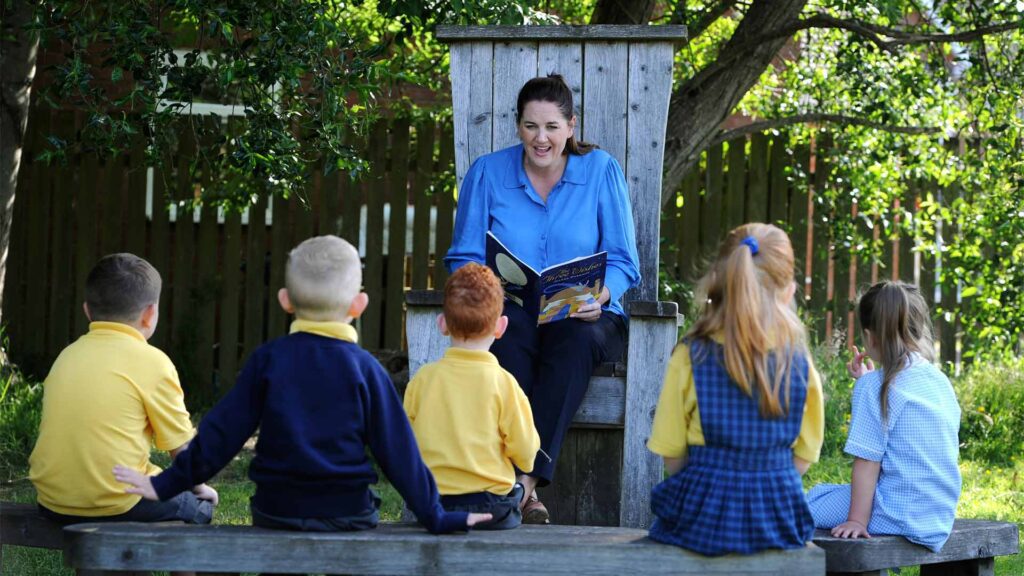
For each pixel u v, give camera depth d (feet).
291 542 9.11
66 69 16.11
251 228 28.04
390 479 9.43
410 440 9.43
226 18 15.74
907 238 27.73
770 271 9.30
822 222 27.32
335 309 9.47
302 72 16.37
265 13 16.25
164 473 9.21
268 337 28.25
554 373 11.96
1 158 22.88
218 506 17.31
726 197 27.78
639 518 12.47
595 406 12.73
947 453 11.12
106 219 28.19
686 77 28.14
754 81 23.53
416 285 27.86
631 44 14.82
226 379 28.12
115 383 10.37
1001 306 23.63
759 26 22.88
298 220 28.07
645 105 14.76
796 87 27.66
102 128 16.43
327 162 17.46
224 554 9.13
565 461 13.42
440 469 10.12
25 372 28.12
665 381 9.56
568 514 13.39
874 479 11.09
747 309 9.08
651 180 14.69
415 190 27.78
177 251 28.07
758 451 9.16
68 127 27.96
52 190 28.22
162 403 10.55
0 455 20.10
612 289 12.93
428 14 18.58
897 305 11.38
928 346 11.62
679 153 23.44
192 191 27.50
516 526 10.33
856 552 10.68
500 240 13.39
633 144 14.74
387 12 18.48
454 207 27.61
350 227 27.94
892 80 25.85
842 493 11.62
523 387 12.10
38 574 13.64
